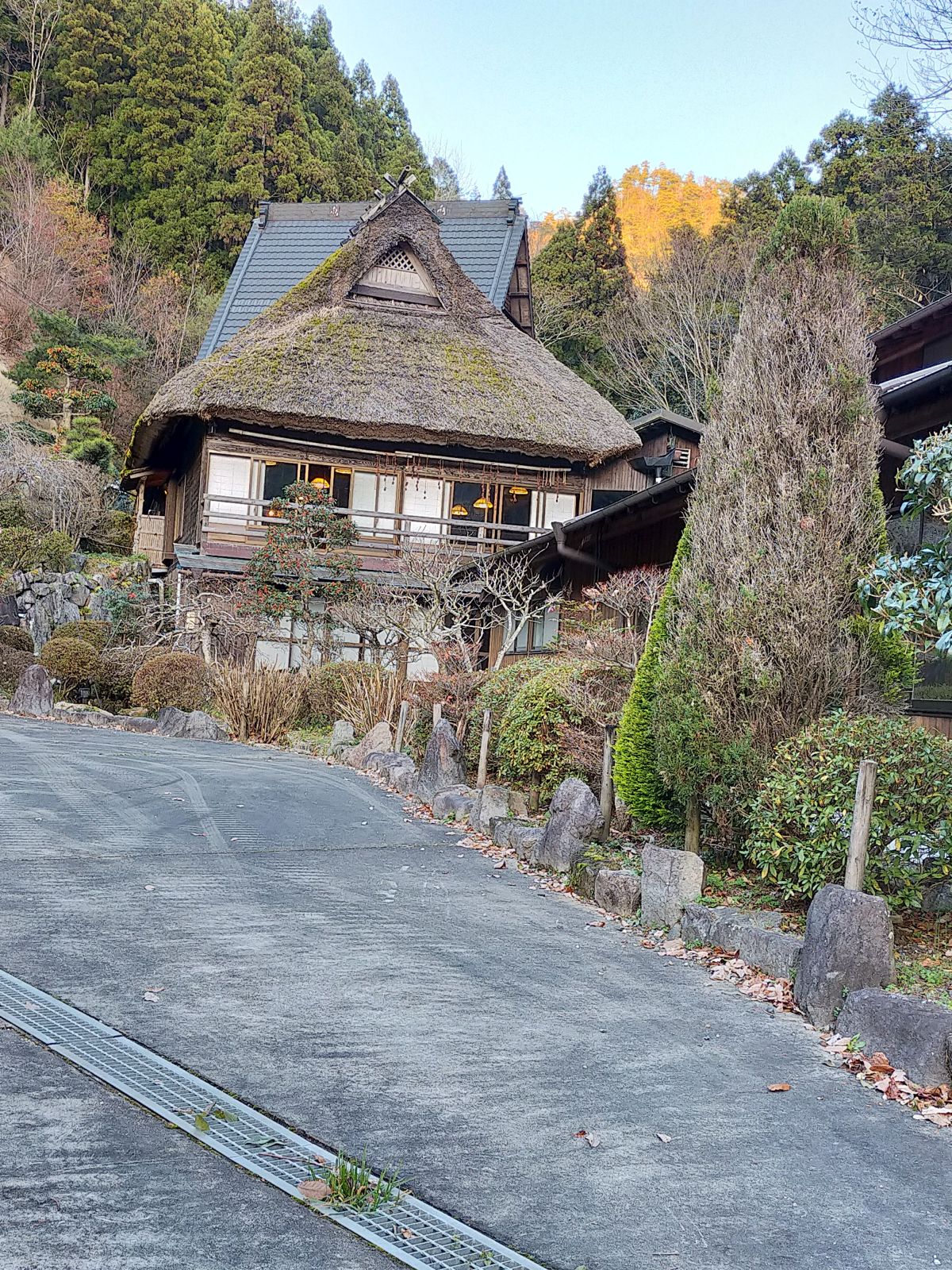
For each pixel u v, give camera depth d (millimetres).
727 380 6477
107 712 16906
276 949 4914
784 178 37438
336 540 19297
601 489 23922
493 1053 3844
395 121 54969
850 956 4422
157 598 22500
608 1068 3787
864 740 5172
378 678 15016
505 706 10219
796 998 4566
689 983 4906
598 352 37438
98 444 27375
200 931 5129
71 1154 2834
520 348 24547
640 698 6785
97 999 4059
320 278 23422
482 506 23188
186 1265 2367
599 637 9641
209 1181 2764
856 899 4484
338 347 22031
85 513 25078
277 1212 2646
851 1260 2625
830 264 6359
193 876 6336
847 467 6090
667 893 5734
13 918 5098
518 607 16938
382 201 24531
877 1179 3080
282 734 15641
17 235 37562
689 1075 3787
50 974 4305
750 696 5879
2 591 19828
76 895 5652
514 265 27938
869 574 5684
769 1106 3555
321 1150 3002
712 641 6031
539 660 10812
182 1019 3922
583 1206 2805
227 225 40875
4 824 7551
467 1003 4379
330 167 42812
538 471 23375
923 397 8031
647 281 37312
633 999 4621
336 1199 2732
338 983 4496
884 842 5023
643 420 26312
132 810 8492
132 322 38375
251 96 42406
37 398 28266
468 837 8242
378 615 17109
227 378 20734
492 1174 2943
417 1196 2803
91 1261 2346
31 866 6305
